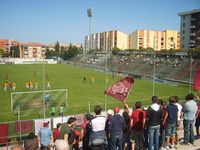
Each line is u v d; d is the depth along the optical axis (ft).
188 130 30.12
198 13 313.53
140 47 448.24
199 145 30.09
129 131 28.35
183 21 336.29
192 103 29.73
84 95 133.39
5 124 57.36
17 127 58.44
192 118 29.78
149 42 453.58
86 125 27.20
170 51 259.39
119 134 26.09
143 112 27.30
